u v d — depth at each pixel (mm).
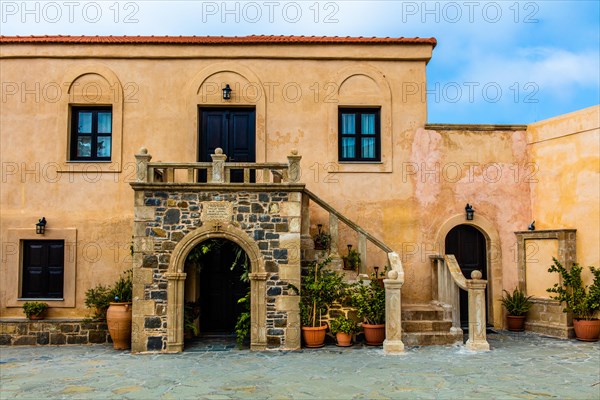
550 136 12016
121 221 11594
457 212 12227
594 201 10992
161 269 9867
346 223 10812
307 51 12180
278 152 12047
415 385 7469
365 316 10367
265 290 9953
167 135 11898
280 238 10031
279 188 10031
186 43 11969
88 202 11625
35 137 11734
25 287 11500
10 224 11500
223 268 11836
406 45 12297
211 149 12180
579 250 11258
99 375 8164
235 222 10000
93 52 11906
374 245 11945
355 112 12406
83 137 12016
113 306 10211
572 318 11133
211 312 11734
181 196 9984
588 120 11188
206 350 9984
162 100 11969
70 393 7191
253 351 9844
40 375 8195
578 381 7656
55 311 11320
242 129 12258
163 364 8867
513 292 12133
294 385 7492
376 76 12273
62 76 11867
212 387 7426
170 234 9922
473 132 12422
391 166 12141
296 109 12125
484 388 7309
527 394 7020
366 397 6918
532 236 11930
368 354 9508
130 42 11891
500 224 12320
